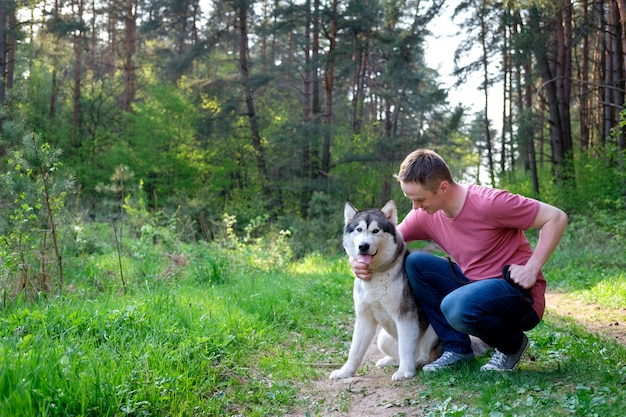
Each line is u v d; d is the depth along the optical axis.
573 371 4.17
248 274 9.25
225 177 28.39
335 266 11.60
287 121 28.28
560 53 21.88
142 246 10.52
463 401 3.74
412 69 31.22
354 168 26.98
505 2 14.38
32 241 7.16
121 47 41.19
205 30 36.19
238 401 4.06
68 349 4.09
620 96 19.30
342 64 28.14
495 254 4.27
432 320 4.61
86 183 26.67
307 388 4.44
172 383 3.93
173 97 26.52
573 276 10.68
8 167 7.72
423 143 28.38
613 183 16.84
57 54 28.80
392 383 4.36
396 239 4.57
